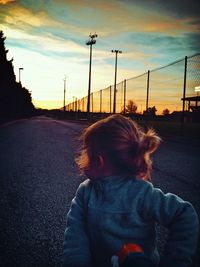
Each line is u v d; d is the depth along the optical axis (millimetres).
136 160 1426
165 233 3711
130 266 1083
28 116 88938
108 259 1441
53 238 3535
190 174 7227
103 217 1436
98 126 1478
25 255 3111
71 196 5266
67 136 18734
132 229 1419
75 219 1526
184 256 1296
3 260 2998
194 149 12500
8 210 4512
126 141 1411
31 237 3559
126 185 1447
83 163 1520
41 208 4605
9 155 10250
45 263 2951
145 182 1459
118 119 1481
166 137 17625
